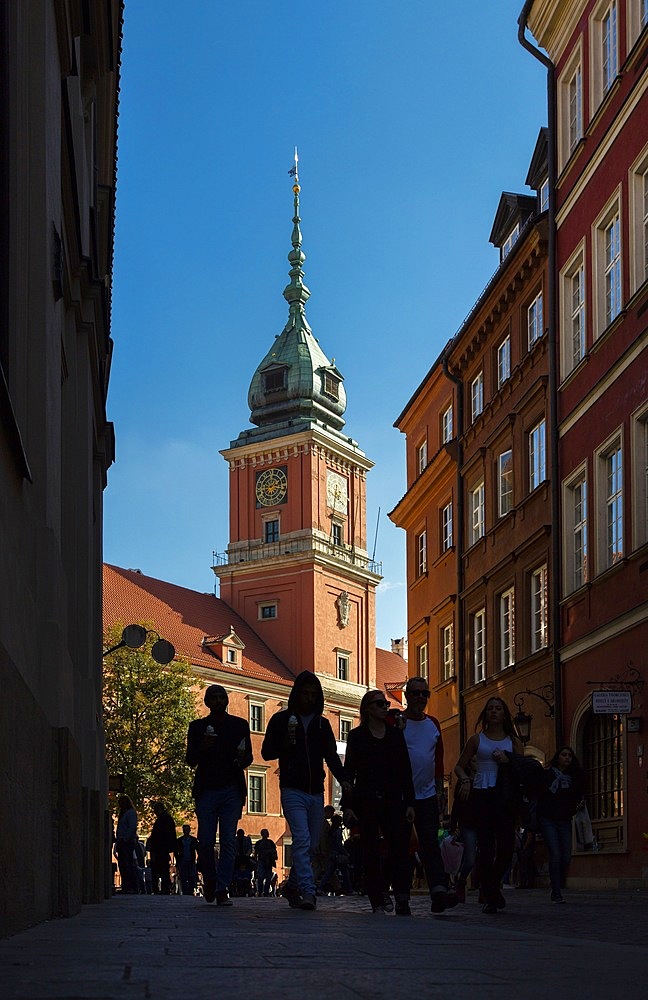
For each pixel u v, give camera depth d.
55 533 10.55
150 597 87.75
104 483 23.91
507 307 31.75
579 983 4.30
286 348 105.88
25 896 7.59
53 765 9.89
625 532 21.77
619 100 23.03
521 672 28.91
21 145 9.48
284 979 4.15
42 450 9.92
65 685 10.88
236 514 98.94
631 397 21.66
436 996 3.76
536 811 15.11
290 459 97.69
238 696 84.06
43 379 9.92
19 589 8.20
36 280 9.85
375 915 10.59
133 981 3.97
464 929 8.21
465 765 12.55
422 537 42.16
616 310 23.41
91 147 17.69
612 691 20.36
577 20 25.86
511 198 33.81
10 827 6.82
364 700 11.18
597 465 23.62
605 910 13.74
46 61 9.85
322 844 26.44
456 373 36.53
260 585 95.75
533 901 17.31
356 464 102.50
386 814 11.09
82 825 13.95
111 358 21.98
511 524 30.39
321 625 93.81
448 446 36.28
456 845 16.66
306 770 11.23
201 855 12.09
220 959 4.98
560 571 25.81
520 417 30.12
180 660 57.31
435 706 38.38
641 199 21.86
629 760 20.91
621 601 21.88
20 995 3.51
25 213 9.55
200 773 12.13
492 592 32.00
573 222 25.86
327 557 94.81
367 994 3.75
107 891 21.34
